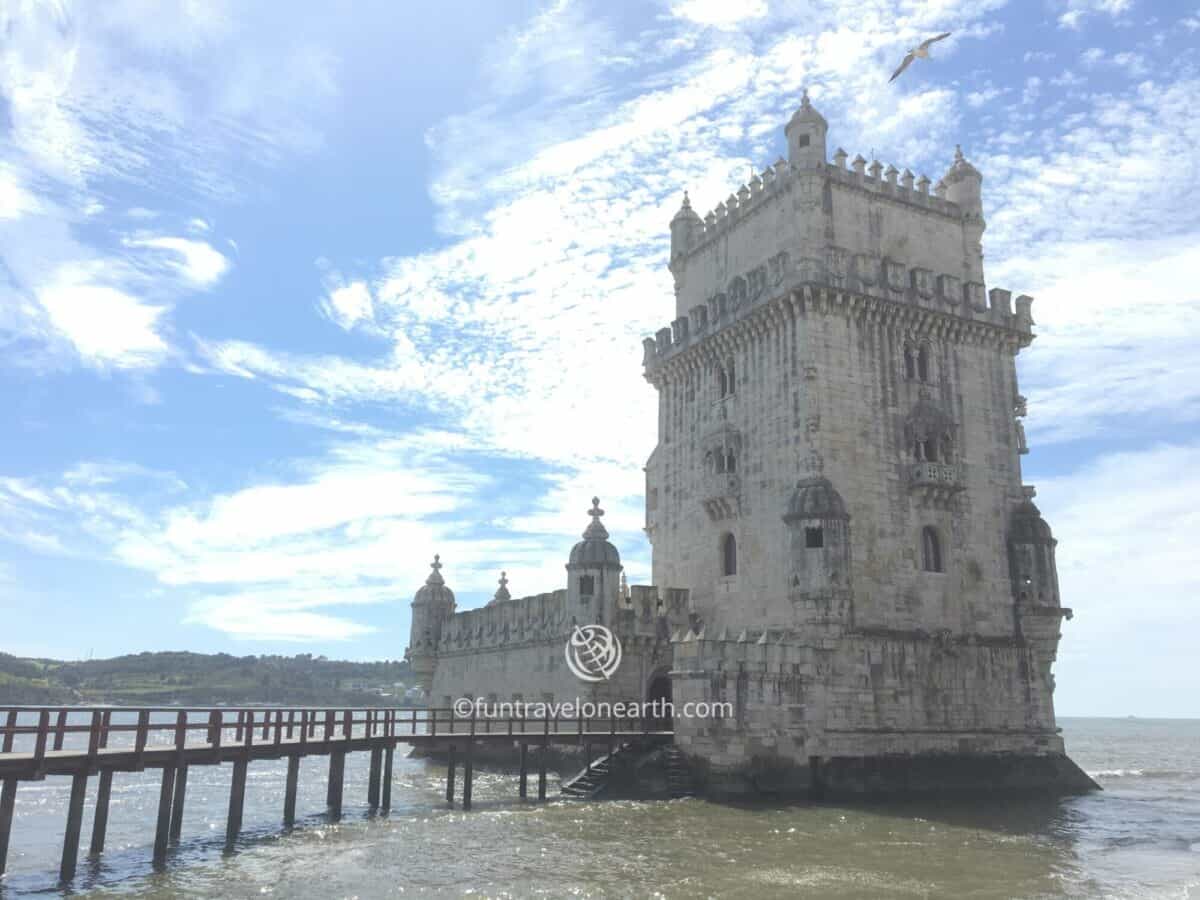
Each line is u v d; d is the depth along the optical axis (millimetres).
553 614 56000
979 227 55906
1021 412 53438
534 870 28781
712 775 40938
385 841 33844
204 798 55719
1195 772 80625
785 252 49312
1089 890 27391
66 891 27688
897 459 48281
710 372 54406
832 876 28125
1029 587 50000
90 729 30172
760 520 48656
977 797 45406
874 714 44438
